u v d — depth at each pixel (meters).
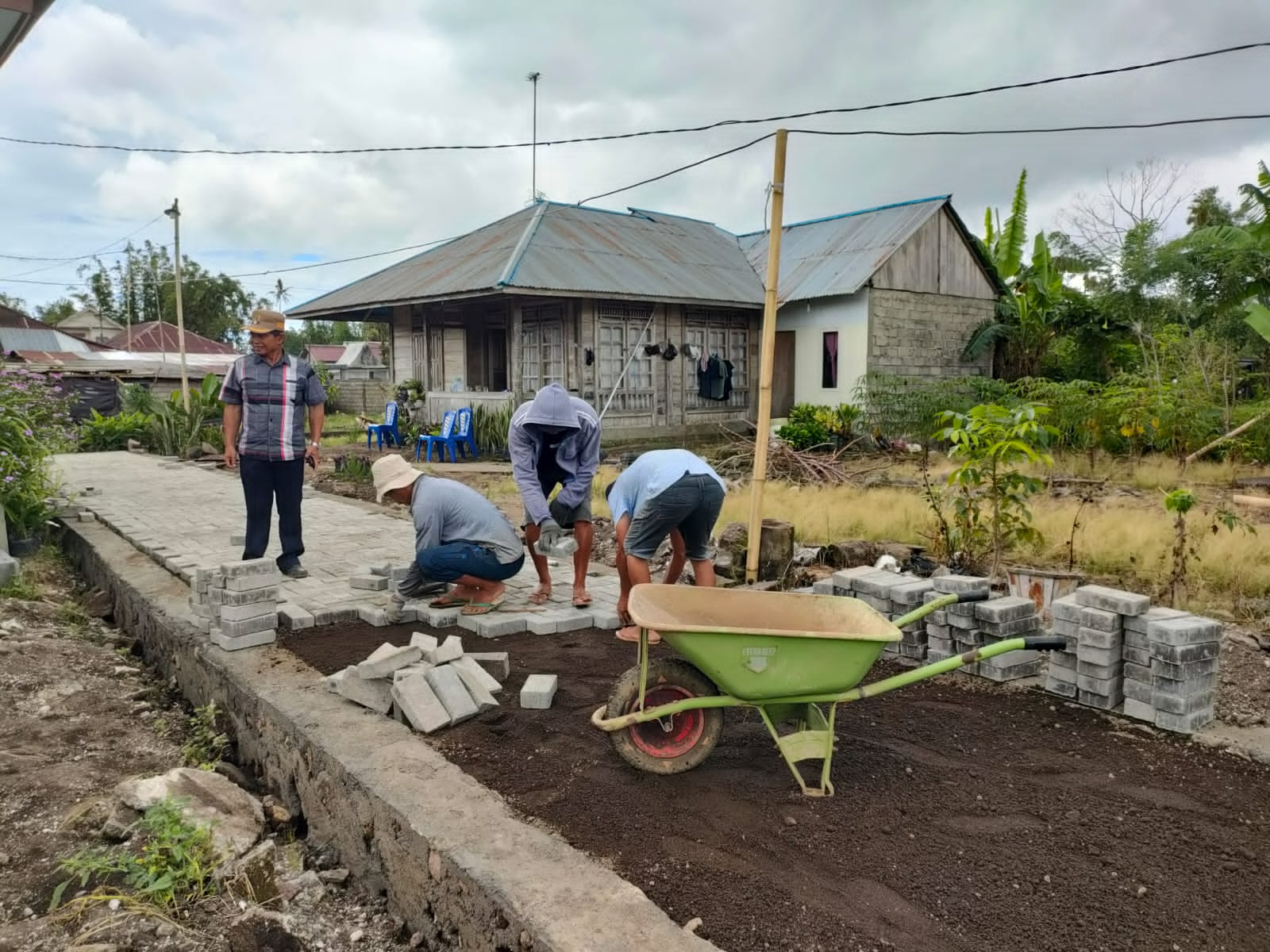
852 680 3.40
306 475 15.08
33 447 8.71
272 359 6.66
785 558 6.85
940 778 3.58
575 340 17.78
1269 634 5.50
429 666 4.27
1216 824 3.21
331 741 3.88
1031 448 6.82
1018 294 20.84
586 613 5.71
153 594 6.46
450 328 20.03
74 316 64.12
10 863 3.37
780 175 5.95
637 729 3.64
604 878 2.84
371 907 3.44
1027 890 2.83
